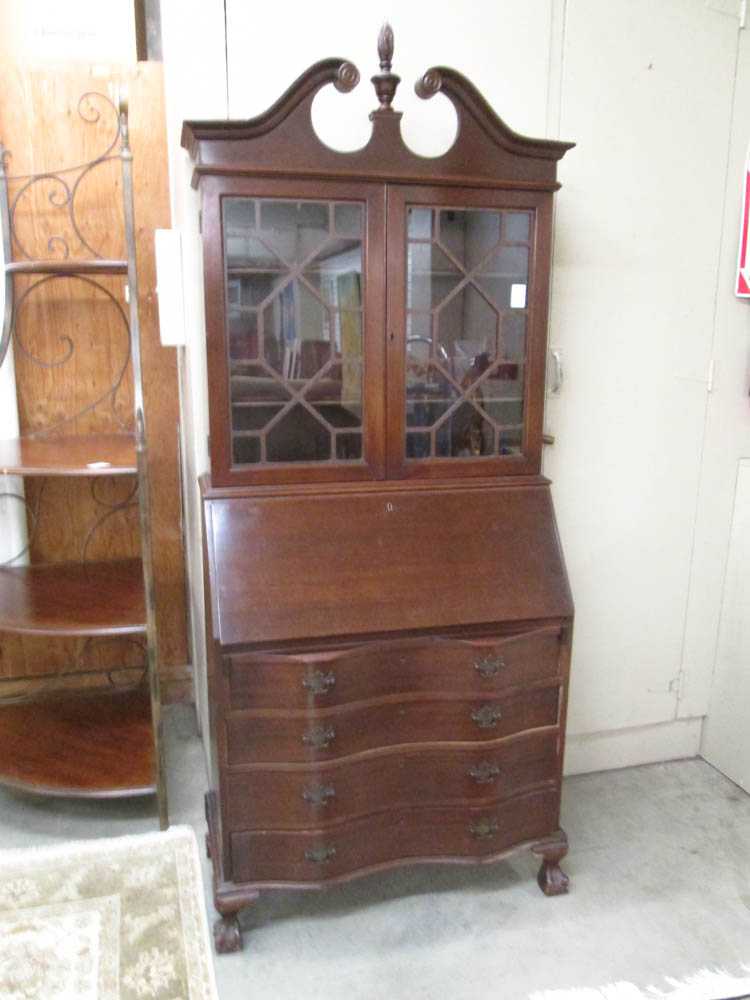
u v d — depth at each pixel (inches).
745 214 79.4
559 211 73.9
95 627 70.0
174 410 91.1
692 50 74.3
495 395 65.4
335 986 59.1
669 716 89.6
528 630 63.2
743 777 85.1
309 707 58.3
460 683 61.9
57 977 58.4
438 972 60.6
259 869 61.3
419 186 59.5
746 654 84.0
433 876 71.6
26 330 85.5
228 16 61.9
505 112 69.9
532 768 65.9
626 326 78.4
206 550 60.6
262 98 63.9
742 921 66.3
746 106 77.4
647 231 77.0
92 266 70.8
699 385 82.1
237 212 57.2
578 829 78.1
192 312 68.1
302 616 57.9
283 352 60.3
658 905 68.1
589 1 70.2
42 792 73.4
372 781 61.9
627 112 73.6
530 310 64.2
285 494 61.2
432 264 61.6
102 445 80.4
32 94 81.8
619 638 85.5
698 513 85.1
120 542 93.0
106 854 71.9
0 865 70.1
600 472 80.7
